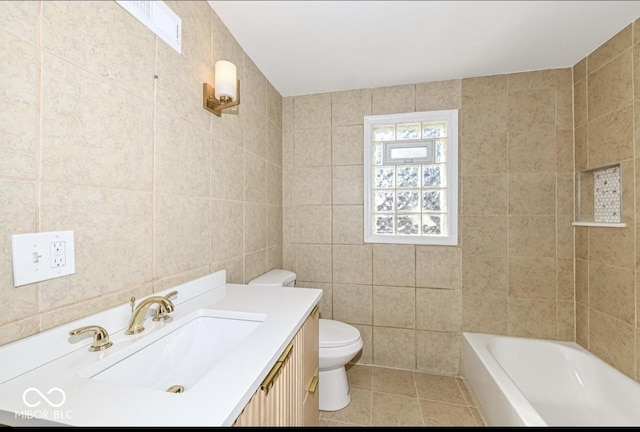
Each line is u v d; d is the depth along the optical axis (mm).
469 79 2016
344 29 1505
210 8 1333
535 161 1913
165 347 879
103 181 823
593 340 1698
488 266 1983
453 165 2035
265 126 1999
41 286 670
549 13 1379
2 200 599
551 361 1802
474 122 2004
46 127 679
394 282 2139
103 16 820
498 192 1964
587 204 1775
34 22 653
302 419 1016
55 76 697
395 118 2143
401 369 2117
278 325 896
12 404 517
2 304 598
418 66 1878
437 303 2064
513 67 1890
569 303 1868
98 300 809
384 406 1702
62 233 710
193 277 1219
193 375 928
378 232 2256
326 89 2211
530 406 1242
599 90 1645
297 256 2303
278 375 771
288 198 2312
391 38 1585
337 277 2238
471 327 2014
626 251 1478
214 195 1376
